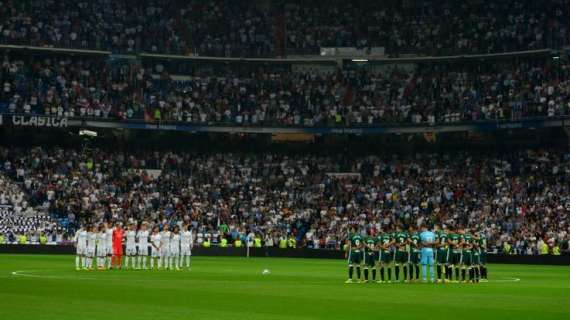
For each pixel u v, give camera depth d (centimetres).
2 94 10650
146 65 11800
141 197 10556
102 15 11644
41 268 6291
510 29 11381
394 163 11406
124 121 10981
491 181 10669
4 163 10550
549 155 10762
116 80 11388
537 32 11125
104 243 6319
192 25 11981
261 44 11944
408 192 10781
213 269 6638
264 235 10262
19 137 11094
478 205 10294
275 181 11181
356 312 3131
